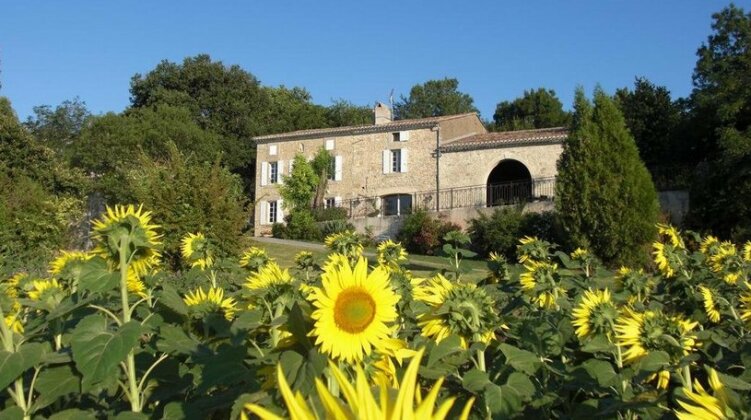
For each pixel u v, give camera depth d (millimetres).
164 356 2459
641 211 16312
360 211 33281
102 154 35688
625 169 16625
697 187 20281
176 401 2396
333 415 715
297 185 33000
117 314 2961
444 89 70562
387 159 33094
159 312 2945
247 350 2232
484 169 30531
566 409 2842
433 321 2492
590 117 17516
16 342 2258
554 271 4242
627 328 2871
